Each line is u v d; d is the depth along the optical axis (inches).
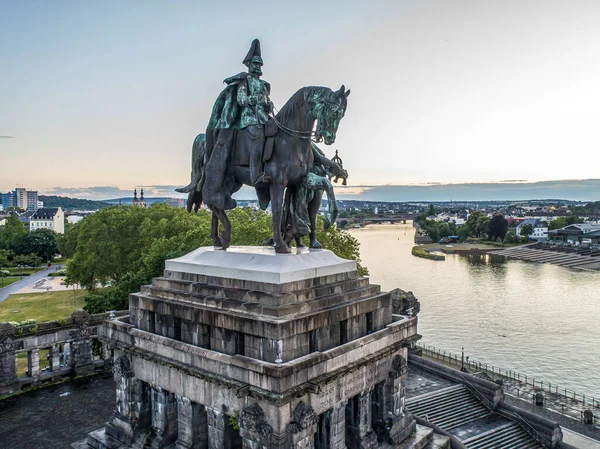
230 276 984.9
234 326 893.8
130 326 1099.3
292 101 987.9
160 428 1042.7
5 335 1427.2
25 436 1182.3
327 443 937.5
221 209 1091.3
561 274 6289.4
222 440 914.1
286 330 839.1
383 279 5876.0
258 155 1004.6
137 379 1077.8
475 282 5669.3
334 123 941.2
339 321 967.0
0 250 6525.6
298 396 827.4
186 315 983.0
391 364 1098.1
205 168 1098.1
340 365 914.7
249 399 855.1
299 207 1100.5
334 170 1154.0
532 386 2493.8
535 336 3440.0
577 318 3922.2
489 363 2903.5
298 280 941.8
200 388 943.7
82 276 3280.0
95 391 1466.5
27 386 1485.0
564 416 2087.8
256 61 1028.5
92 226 3422.7
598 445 1792.6
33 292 4500.5
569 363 2908.5
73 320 1583.4
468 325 3727.9
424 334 3491.6
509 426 1702.8
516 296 4830.2
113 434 1100.5
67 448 1123.3
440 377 2005.4
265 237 2571.4
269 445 821.2
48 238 7047.2
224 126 1048.8
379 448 1048.8
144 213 3511.3
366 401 1026.7
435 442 1179.3
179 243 2519.7
